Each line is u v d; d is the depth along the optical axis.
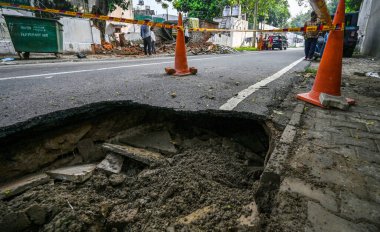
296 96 3.08
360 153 1.75
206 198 1.70
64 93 3.09
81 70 5.46
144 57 10.97
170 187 1.77
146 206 1.72
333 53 2.70
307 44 8.95
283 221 1.20
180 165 2.11
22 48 8.45
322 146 1.84
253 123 2.62
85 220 1.58
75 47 12.42
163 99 2.90
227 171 2.06
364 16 17.86
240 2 32.75
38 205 1.64
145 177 2.00
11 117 2.22
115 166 2.22
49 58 9.32
